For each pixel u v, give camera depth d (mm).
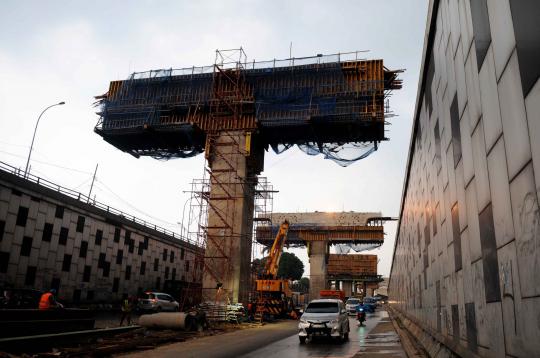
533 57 3584
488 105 4938
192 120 39188
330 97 35969
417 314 16328
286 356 13047
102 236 36188
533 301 3752
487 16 4879
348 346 15875
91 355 12039
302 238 63812
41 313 14117
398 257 32250
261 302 34750
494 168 4797
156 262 45312
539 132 3480
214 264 34344
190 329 21000
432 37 9297
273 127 36781
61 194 31156
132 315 30547
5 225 26375
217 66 38625
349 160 40188
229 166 36719
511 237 4297
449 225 8141
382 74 36000
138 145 43406
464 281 6867
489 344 5371
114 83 42000
